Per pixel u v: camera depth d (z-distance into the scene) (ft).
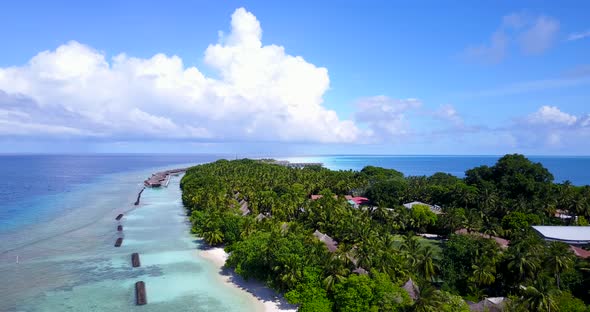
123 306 219.00
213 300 227.20
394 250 248.93
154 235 379.96
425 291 178.91
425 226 388.57
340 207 380.37
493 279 214.90
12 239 364.38
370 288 192.03
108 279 260.01
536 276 212.02
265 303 223.51
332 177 632.79
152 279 260.21
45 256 310.65
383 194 505.66
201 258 305.32
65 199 641.81
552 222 385.09
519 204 402.31
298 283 214.48
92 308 216.33
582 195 429.38
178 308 216.54
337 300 198.29
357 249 236.02
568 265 219.82
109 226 421.59
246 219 316.81
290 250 224.74
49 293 236.63
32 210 529.86
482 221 370.12
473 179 578.66
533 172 533.96
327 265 213.87
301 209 412.57
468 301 202.08
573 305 178.29
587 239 310.65
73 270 277.64
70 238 368.89
